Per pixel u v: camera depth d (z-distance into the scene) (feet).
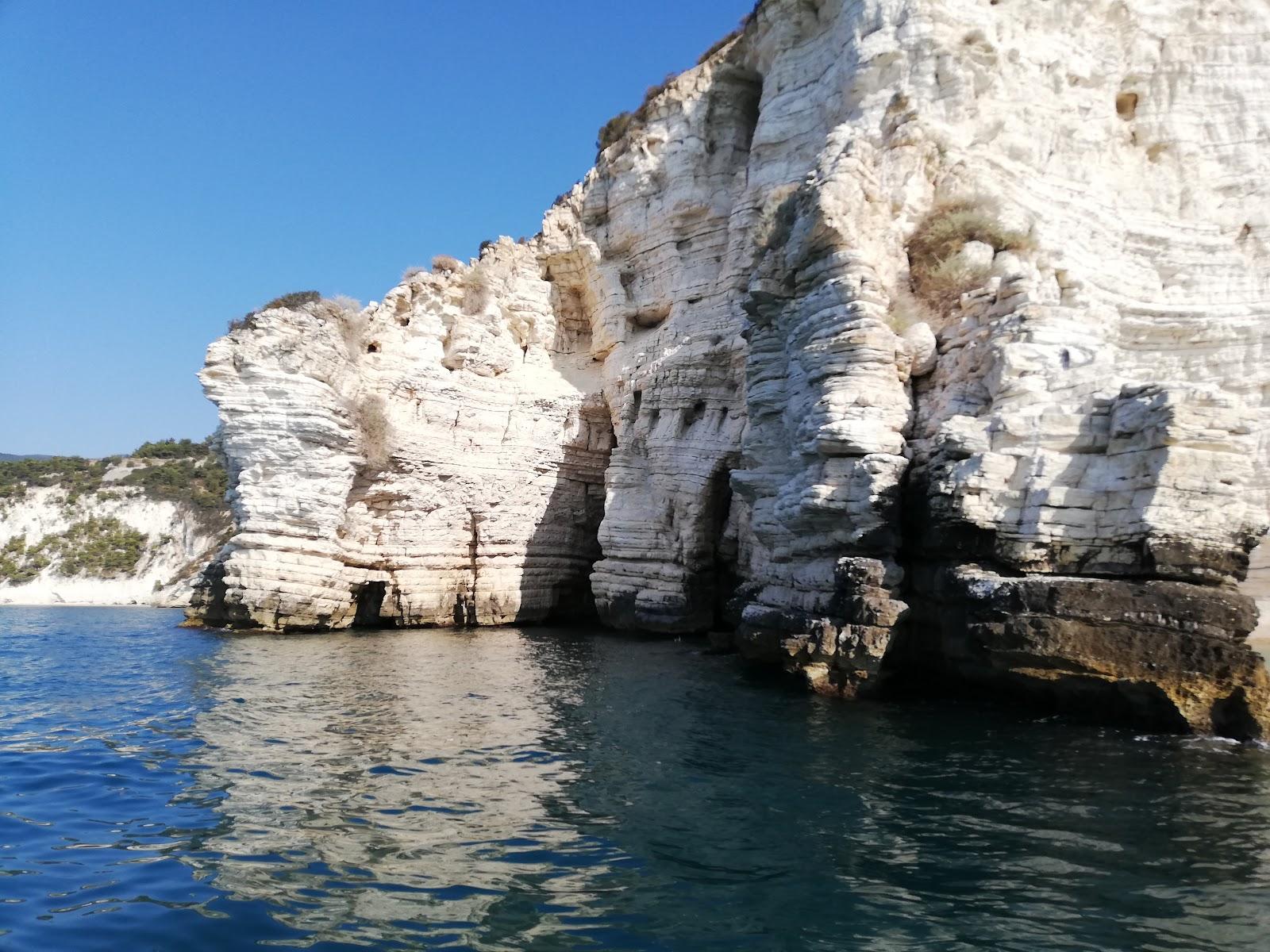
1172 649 36.83
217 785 32.40
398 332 100.27
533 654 71.26
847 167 57.11
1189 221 68.69
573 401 106.52
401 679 56.85
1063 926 20.70
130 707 47.44
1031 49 71.56
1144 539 37.88
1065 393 44.96
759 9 90.79
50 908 21.75
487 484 100.32
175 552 217.97
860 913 21.52
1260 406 61.21
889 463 48.14
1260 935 20.12
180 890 22.95
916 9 71.15
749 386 64.18
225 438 88.69
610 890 23.00
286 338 87.81
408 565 95.55
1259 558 59.41
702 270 96.37
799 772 34.06
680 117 100.48
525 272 110.01
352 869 24.39
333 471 88.58
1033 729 40.55
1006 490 41.98
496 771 34.40
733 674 59.93
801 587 56.65
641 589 89.76
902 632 47.21
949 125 67.41
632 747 38.14
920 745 37.93
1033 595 38.70
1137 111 73.36
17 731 41.52
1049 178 67.51
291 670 60.85
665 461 89.56
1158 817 28.07
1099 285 63.98
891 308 56.54
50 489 232.12
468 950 19.74
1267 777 32.30
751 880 23.62
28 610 155.43
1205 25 73.31
